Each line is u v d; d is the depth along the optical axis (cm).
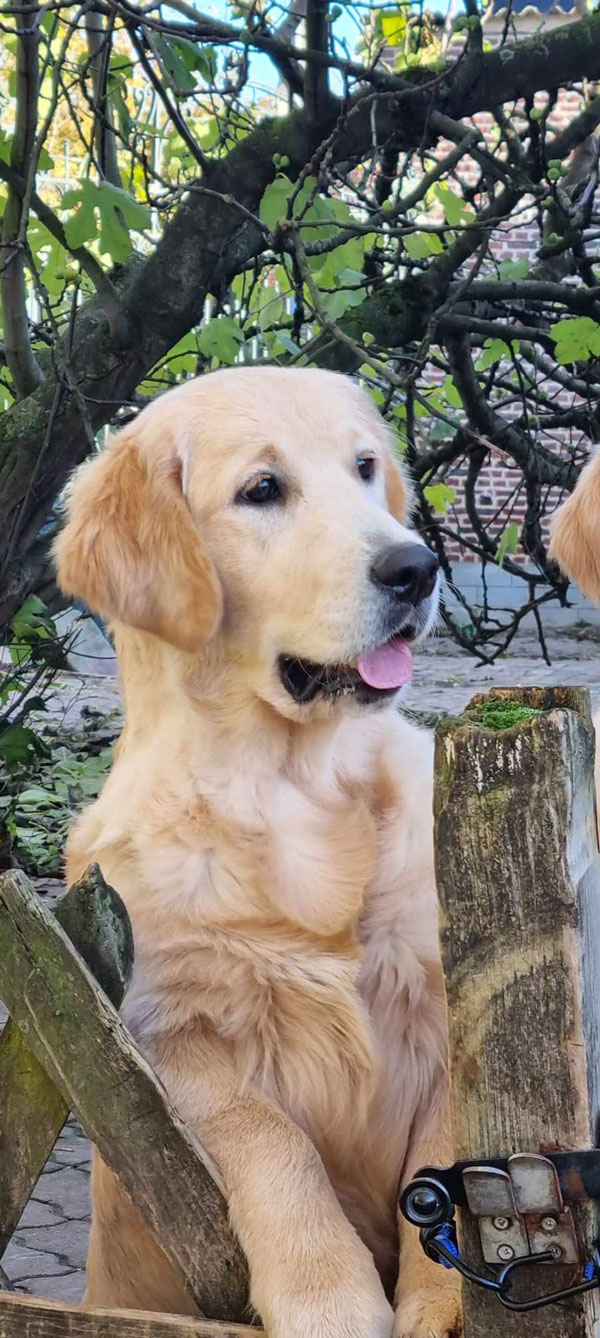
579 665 551
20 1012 74
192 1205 75
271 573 101
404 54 218
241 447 104
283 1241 78
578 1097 61
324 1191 81
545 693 65
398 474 118
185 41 170
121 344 184
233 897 91
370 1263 79
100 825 98
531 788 60
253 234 190
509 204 209
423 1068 91
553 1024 61
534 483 246
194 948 91
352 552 99
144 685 103
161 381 212
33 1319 75
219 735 97
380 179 231
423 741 105
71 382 168
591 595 144
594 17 192
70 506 110
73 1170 158
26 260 178
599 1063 63
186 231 184
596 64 193
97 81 174
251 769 96
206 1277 75
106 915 75
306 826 94
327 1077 90
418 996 91
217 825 94
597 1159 60
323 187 191
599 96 213
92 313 187
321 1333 74
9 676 236
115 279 195
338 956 91
